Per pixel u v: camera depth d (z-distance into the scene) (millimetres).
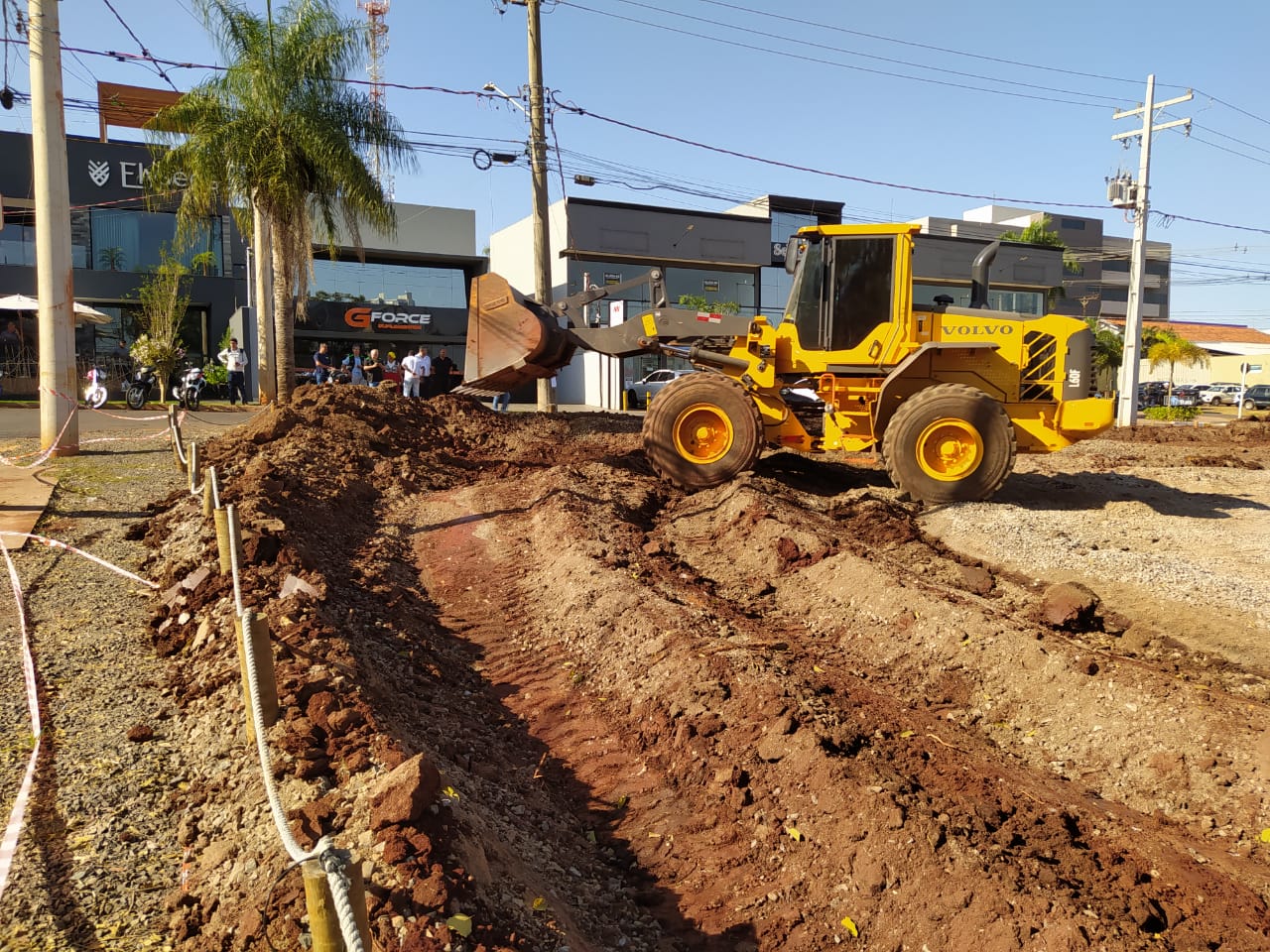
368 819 3420
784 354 10906
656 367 37531
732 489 10023
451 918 2963
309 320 36000
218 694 4832
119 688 5172
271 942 2961
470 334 11375
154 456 12680
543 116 18359
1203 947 3404
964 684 5797
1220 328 75188
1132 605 7273
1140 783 4699
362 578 7223
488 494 10453
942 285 40938
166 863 3594
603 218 37125
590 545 7941
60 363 12383
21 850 3588
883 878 3814
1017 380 10602
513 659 6363
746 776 4641
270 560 6762
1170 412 32156
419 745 4477
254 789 3871
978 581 7844
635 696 5594
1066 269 54656
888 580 7012
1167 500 11953
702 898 3945
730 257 39469
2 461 11945
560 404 39000
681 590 7320
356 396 13227
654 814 4543
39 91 11844
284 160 19484
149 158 32156
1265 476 14133
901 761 4695
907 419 10219
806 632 6848
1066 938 3330
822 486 12047
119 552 7953
